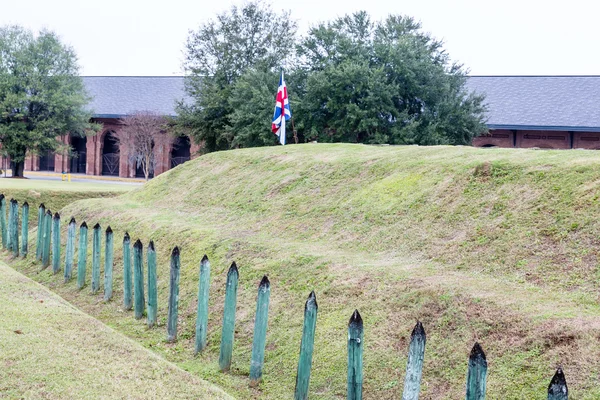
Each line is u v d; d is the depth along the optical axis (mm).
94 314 11234
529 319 6797
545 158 11211
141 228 15266
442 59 30969
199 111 38344
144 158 49750
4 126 41438
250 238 12359
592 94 38781
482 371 5254
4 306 8516
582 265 7793
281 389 7488
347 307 8562
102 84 56062
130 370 6332
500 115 37625
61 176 48812
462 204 10562
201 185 18500
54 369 6129
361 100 28672
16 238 16375
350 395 6270
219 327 9445
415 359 5715
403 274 8805
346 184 13914
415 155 14180
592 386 5688
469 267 8742
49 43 42250
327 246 11148
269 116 29797
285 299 9438
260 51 38656
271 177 16375
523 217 9352
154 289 10180
